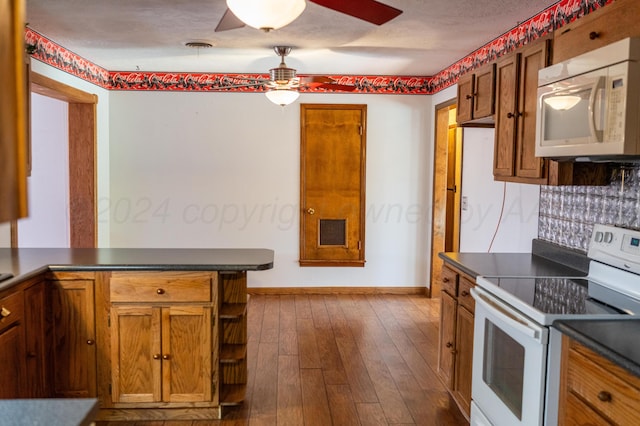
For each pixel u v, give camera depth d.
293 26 3.61
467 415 2.81
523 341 2.04
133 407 2.89
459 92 3.76
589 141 2.09
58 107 4.96
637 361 1.44
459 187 5.25
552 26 3.13
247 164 5.67
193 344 2.86
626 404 1.50
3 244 3.72
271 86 4.34
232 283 3.12
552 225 3.22
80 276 2.80
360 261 5.77
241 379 3.16
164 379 2.86
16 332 2.50
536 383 1.93
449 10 3.22
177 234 5.70
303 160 5.66
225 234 5.72
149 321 2.84
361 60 4.78
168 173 5.64
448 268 3.20
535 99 2.72
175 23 3.58
